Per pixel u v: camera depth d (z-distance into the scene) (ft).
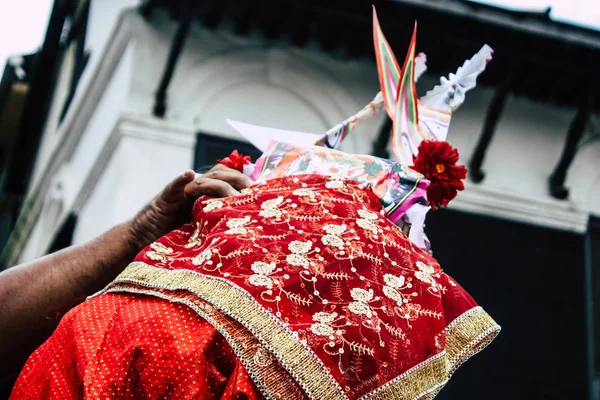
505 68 20.02
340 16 18.79
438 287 5.08
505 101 20.61
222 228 4.96
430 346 4.78
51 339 4.54
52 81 32.37
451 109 6.52
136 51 18.65
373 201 5.40
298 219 5.03
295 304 4.57
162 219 5.93
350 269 4.81
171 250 5.04
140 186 17.56
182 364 4.27
